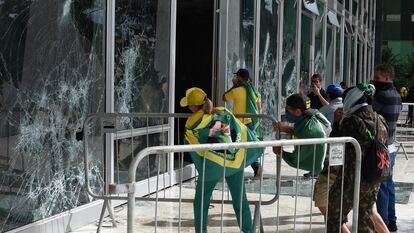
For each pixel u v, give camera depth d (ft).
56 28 21.80
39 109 20.95
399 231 24.35
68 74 22.57
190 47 47.80
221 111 19.04
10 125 19.58
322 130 19.35
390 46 191.62
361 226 18.80
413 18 188.34
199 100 18.75
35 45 20.66
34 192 20.79
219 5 38.75
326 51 69.92
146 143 29.53
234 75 41.70
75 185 23.11
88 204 23.91
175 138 35.47
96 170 24.48
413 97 89.61
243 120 32.42
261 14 47.91
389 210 24.07
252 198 29.68
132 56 28.02
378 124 18.22
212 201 20.18
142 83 29.07
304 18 60.29
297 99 19.65
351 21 87.30
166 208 26.99
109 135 25.52
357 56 96.84
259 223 21.45
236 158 18.52
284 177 36.99
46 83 21.30
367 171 18.02
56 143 21.91
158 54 30.81
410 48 190.29
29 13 20.31
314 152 18.40
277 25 52.13
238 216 19.98
